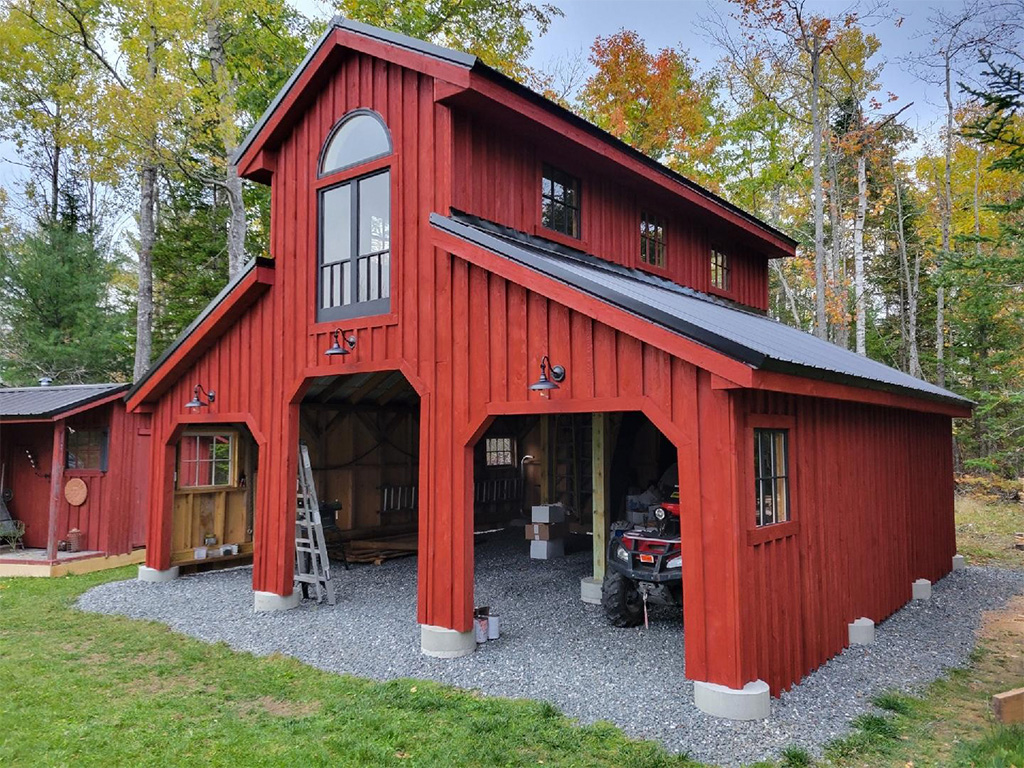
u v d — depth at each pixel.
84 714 4.92
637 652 6.03
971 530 13.91
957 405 9.68
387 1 17.84
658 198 9.71
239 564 11.08
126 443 11.52
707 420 4.84
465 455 6.28
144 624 7.44
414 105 6.91
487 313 6.19
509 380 6.00
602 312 5.21
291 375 7.95
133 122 13.91
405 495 12.74
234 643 6.70
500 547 11.79
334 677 5.68
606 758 4.10
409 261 6.82
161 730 4.62
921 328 22.12
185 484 10.56
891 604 7.58
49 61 17.11
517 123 7.04
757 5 16.62
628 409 5.23
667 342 4.84
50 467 11.81
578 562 10.34
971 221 20.92
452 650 6.08
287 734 4.54
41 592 9.12
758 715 4.59
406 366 6.78
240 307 8.52
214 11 14.17
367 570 10.05
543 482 12.04
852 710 4.85
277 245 8.27
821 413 6.16
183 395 9.46
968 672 5.78
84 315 18.33
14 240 19.97
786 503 5.50
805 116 21.12
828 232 23.41
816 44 16.44
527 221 7.41
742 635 4.64
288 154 8.20
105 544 11.16
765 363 4.35
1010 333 17.19
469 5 19.02
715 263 11.60
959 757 4.10
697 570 4.82
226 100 14.52
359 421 11.99
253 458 11.34
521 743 4.31
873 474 7.33
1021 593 8.81
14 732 4.58
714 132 22.83
